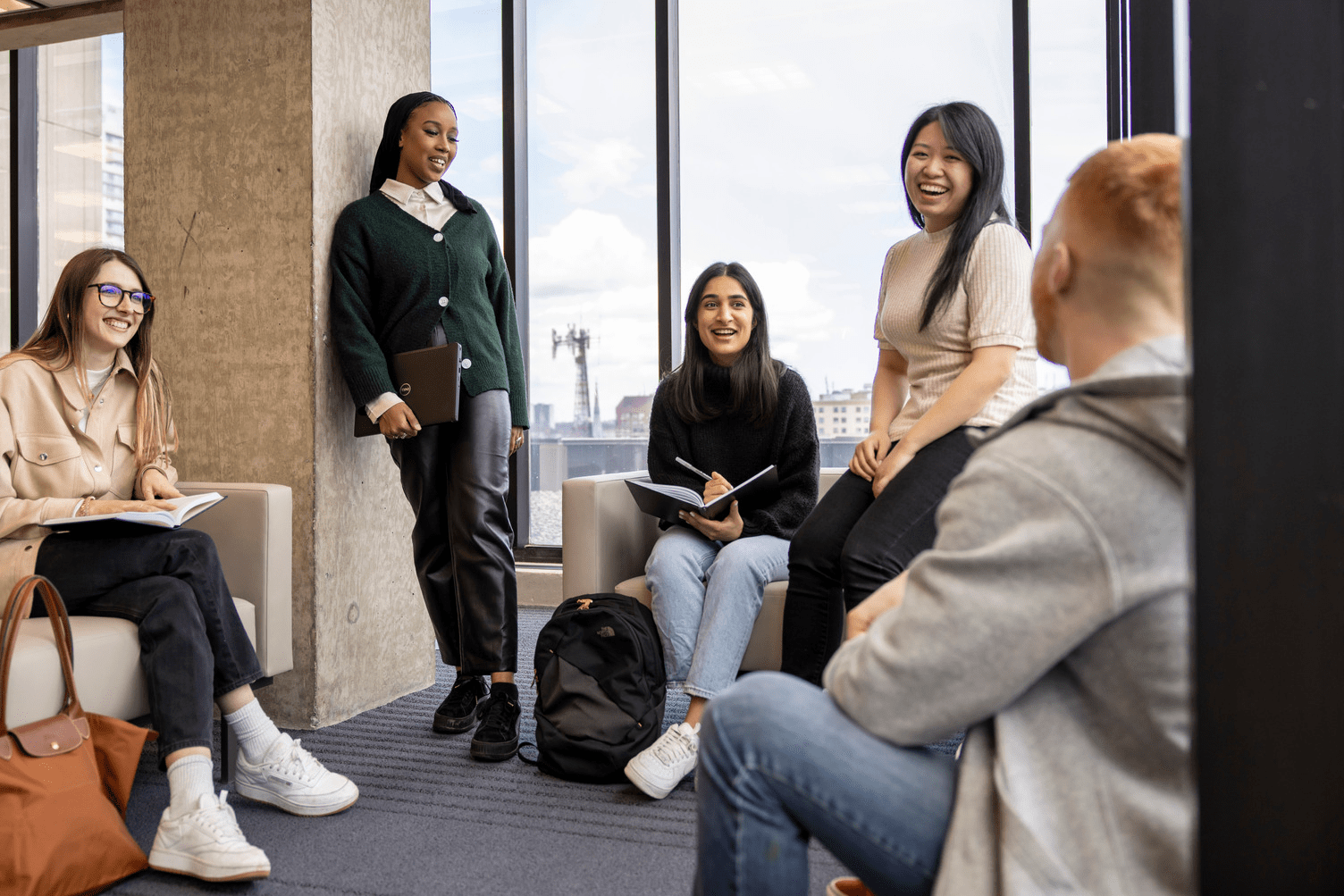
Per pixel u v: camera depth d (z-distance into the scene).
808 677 1.94
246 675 1.87
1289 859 0.59
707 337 2.35
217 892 1.52
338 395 2.55
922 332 2.04
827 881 1.57
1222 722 0.60
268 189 2.51
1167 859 0.65
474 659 2.37
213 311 2.57
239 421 2.54
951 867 0.73
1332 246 0.59
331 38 2.54
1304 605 0.59
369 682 2.67
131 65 2.66
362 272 2.46
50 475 1.91
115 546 1.81
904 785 0.78
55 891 1.41
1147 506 0.66
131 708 1.74
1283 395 0.60
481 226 2.63
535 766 2.17
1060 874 0.67
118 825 1.50
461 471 2.42
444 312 2.46
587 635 2.11
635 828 1.80
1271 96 0.60
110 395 2.06
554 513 4.20
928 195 2.00
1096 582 0.66
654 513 2.25
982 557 0.70
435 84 4.18
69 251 4.58
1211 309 0.61
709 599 2.07
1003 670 0.70
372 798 1.96
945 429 1.89
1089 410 0.70
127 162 2.67
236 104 2.54
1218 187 0.61
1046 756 0.71
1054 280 0.79
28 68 4.56
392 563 2.78
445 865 1.63
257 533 2.21
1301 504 0.59
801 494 2.30
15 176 4.55
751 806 0.82
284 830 1.79
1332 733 0.59
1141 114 2.03
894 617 0.77
